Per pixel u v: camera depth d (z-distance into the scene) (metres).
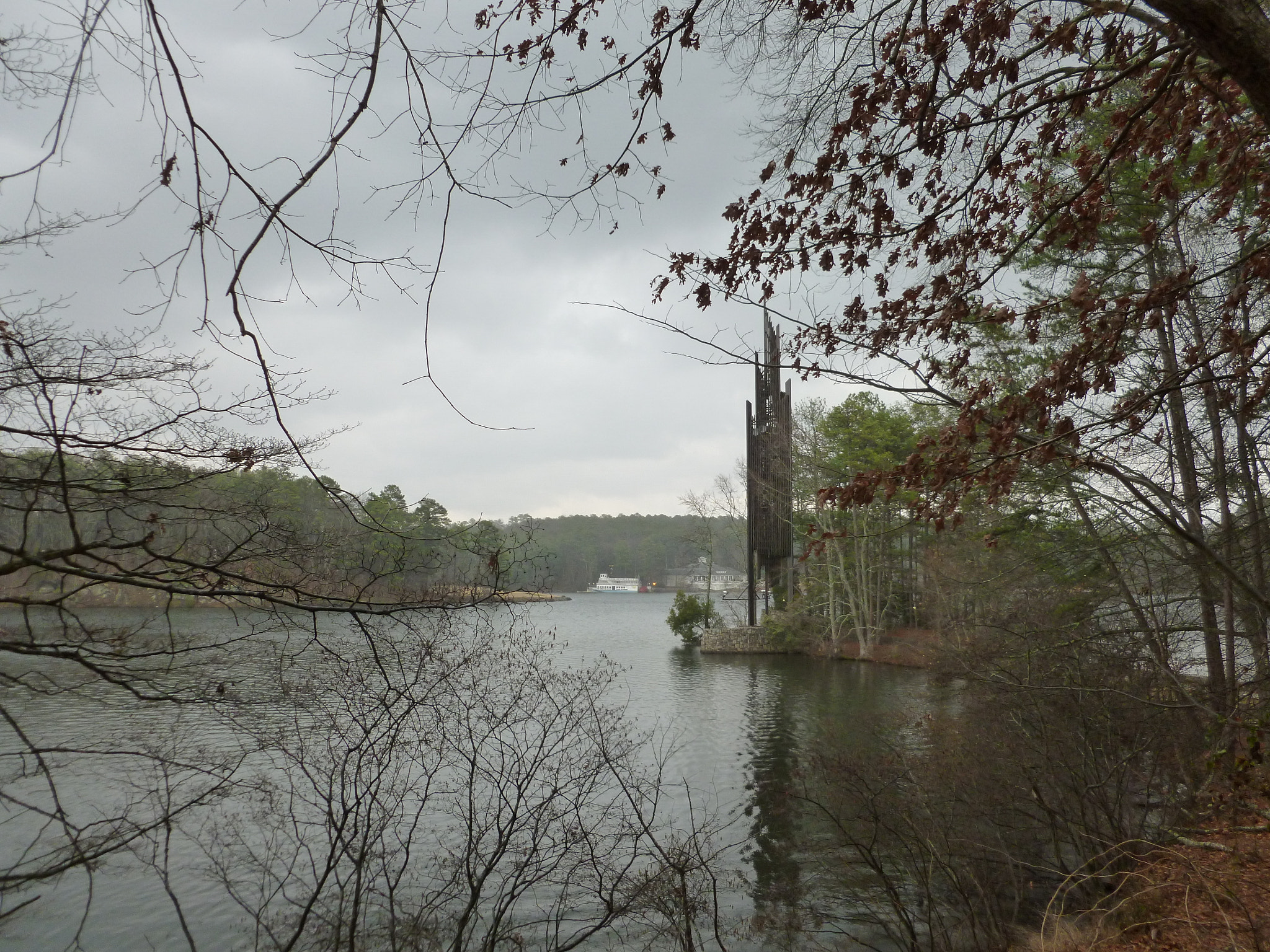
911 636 37.44
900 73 4.97
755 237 5.45
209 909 8.46
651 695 25.23
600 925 8.16
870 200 5.75
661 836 11.61
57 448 3.33
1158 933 7.18
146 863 4.50
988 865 10.30
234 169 2.63
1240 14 3.09
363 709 7.38
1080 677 10.51
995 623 12.59
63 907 8.82
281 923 8.14
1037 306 5.61
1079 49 5.16
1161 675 10.63
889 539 32.34
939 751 11.58
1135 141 5.27
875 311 5.87
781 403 37.94
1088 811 10.73
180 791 8.72
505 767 9.29
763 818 13.12
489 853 8.80
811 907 9.96
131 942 8.00
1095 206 5.32
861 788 11.22
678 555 142.12
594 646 39.97
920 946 8.88
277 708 6.86
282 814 7.95
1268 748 6.75
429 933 7.75
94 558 3.49
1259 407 9.12
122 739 7.29
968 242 5.80
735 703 24.11
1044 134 5.39
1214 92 4.88
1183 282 4.99
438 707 8.24
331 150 2.47
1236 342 5.17
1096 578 12.12
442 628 7.30
